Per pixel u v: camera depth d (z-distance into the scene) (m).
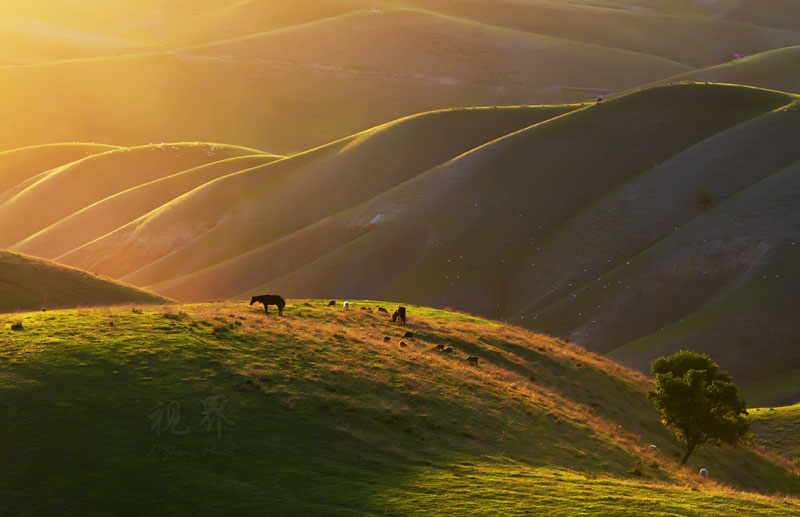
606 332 93.38
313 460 19.53
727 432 35.72
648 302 96.75
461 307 105.81
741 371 80.81
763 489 38.22
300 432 21.38
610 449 29.98
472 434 24.98
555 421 31.27
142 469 17.75
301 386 25.09
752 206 107.56
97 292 55.38
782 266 94.12
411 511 16.39
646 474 27.09
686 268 99.31
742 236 101.69
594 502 17.89
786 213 103.88
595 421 35.56
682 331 87.69
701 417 35.88
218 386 23.39
